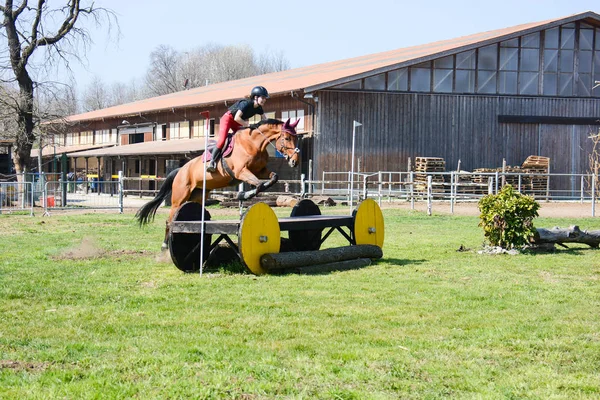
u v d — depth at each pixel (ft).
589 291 28.96
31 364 18.37
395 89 112.06
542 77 116.47
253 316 24.08
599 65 118.11
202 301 26.76
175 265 34.04
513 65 115.65
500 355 19.39
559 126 117.19
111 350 19.72
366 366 18.24
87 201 107.45
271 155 110.73
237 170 35.04
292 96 110.73
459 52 112.88
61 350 19.56
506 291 28.86
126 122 158.71
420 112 112.88
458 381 17.12
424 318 23.80
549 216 74.33
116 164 161.48
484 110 114.83
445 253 41.86
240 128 36.32
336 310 25.00
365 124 111.04
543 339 21.09
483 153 114.83
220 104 129.90
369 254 37.19
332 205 91.97
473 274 33.40
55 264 36.65
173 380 17.02
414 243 47.55
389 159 111.86
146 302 26.66
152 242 48.39
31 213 76.64
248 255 32.50
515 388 16.63
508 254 40.73
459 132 114.11
